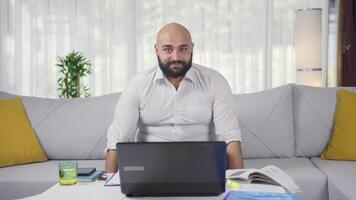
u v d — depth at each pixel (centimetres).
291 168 217
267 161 236
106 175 154
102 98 260
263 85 415
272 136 246
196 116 210
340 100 246
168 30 190
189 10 416
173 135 213
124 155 124
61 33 418
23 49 416
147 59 423
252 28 413
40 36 417
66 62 330
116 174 154
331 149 238
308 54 368
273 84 415
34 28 415
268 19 411
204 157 124
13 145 234
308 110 250
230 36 415
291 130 248
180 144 124
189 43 191
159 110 210
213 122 216
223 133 203
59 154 251
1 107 244
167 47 189
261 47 414
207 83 208
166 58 190
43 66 418
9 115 242
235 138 200
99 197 127
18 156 235
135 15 421
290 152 247
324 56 411
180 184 125
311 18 365
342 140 235
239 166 194
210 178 125
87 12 418
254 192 128
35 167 230
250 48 415
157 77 204
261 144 245
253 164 229
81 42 420
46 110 257
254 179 142
